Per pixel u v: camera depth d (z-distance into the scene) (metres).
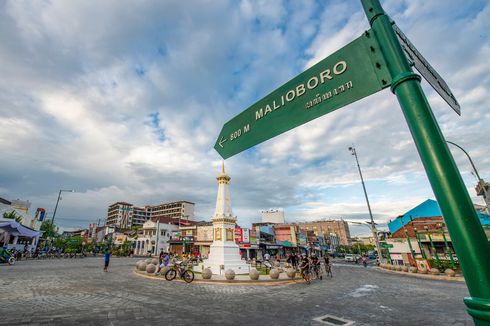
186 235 40.31
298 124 1.94
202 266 18.27
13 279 11.17
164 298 8.50
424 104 1.22
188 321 5.95
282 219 61.34
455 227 1.00
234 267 16.95
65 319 5.68
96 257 37.84
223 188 19.09
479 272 0.91
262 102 2.36
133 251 47.28
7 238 24.48
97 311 6.45
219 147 2.81
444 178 1.06
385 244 27.12
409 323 6.12
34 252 28.38
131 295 8.76
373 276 18.22
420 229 23.72
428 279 16.11
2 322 5.32
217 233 18.25
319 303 8.35
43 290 9.02
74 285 10.34
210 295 9.44
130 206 92.94
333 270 24.55
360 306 7.94
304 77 2.03
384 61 1.46
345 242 84.50
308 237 58.06
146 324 5.60
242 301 8.49
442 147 1.12
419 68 1.70
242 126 2.53
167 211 88.38
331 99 1.75
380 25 1.55
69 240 39.75
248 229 36.78
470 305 0.91
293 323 6.05
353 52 1.72
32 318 5.64
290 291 10.93
